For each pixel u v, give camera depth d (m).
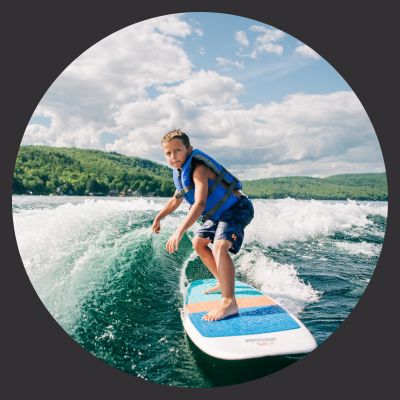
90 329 2.57
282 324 2.42
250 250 2.97
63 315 2.62
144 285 2.79
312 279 2.78
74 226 2.83
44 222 2.79
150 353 2.45
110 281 2.76
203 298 2.71
